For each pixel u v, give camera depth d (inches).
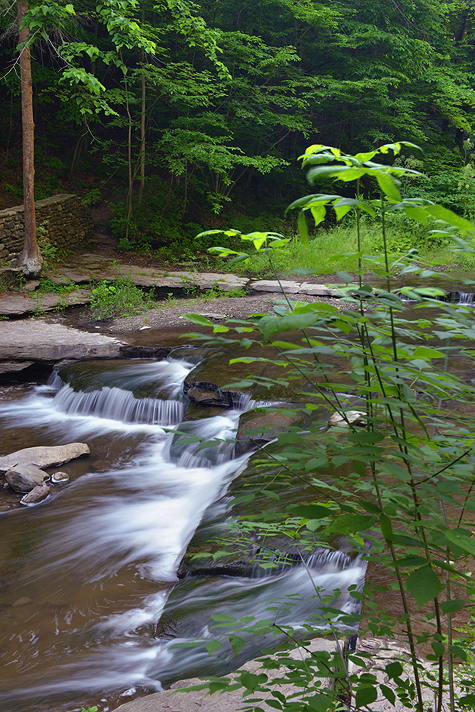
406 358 46.8
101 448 270.7
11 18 542.0
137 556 179.5
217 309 441.1
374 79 832.3
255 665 91.4
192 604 140.5
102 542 188.5
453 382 43.6
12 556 181.6
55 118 813.2
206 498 205.9
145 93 753.6
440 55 930.7
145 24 618.2
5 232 508.4
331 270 42.4
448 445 48.9
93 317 433.1
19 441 277.4
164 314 437.7
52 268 542.0
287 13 814.5
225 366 305.1
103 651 136.5
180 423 265.1
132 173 826.8
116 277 519.8
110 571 172.1
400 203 35.5
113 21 462.3
